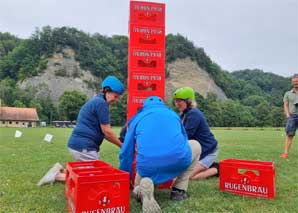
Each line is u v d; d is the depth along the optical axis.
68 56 133.38
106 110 5.04
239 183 4.77
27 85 122.12
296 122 9.05
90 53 135.62
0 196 4.56
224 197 4.59
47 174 5.34
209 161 5.70
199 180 5.70
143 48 5.54
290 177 6.04
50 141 16.09
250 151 11.36
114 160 8.55
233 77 159.12
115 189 3.55
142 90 5.54
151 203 3.74
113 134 5.05
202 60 144.75
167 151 4.01
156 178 4.08
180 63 139.12
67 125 91.31
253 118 102.44
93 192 3.45
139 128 4.23
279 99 131.12
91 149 5.03
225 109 100.75
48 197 4.54
